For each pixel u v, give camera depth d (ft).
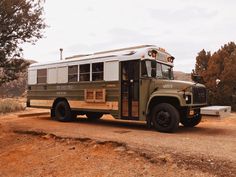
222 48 83.41
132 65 31.89
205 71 76.89
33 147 26.30
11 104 61.16
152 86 31.32
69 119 40.24
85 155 22.25
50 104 42.63
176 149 20.43
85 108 37.14
